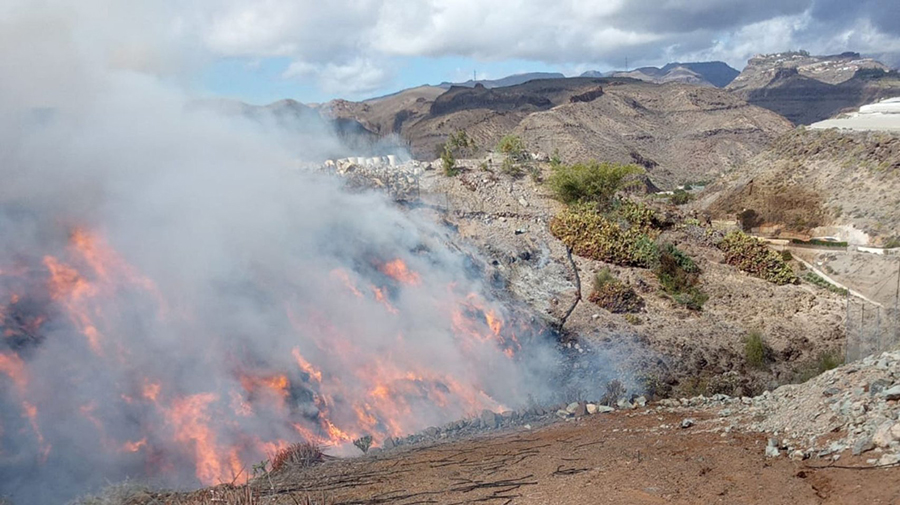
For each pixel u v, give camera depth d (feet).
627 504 18.38
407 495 21.50
